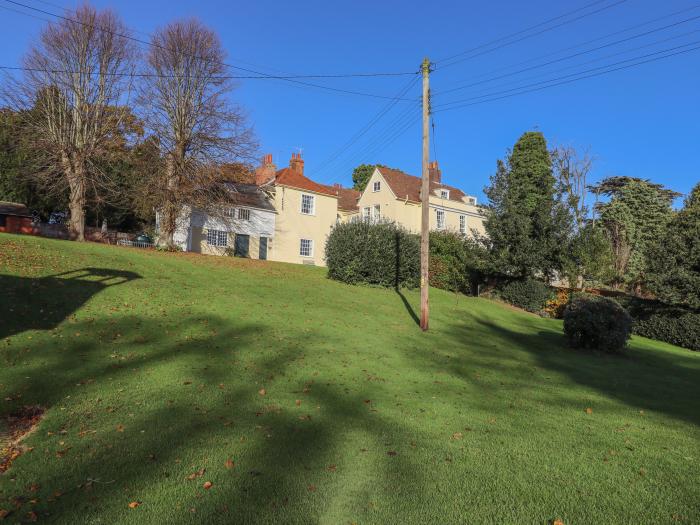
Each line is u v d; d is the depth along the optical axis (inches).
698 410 310.8
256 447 205.6
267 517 151.6
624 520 156.6
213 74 1124.5
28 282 484.7
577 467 199.5
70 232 1096.8
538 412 281.1
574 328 558.9
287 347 399.2
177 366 318.0
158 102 1091.9
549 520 155.8
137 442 203.9
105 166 1243.8
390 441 220.7
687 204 860.6
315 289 756.0
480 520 154.7
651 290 788.0
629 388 371.2
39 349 321.4
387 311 673.0
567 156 1665.8
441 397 301.1
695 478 192.4
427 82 584.4
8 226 1370.6
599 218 1776.6
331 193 1601.9
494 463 200.4
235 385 292.7
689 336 715.4
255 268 904.3
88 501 155.7
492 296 1044.5
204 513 152.1
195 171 1087.6
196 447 202.1
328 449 207.8
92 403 246.2
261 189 1456.7
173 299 527.2
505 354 486.6
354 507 160.1
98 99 1131.9
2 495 156.6
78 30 1095.6
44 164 1114.7
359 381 326.3
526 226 941.2
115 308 456.1
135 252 854.5
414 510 159.5
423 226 577.3
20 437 205.3
